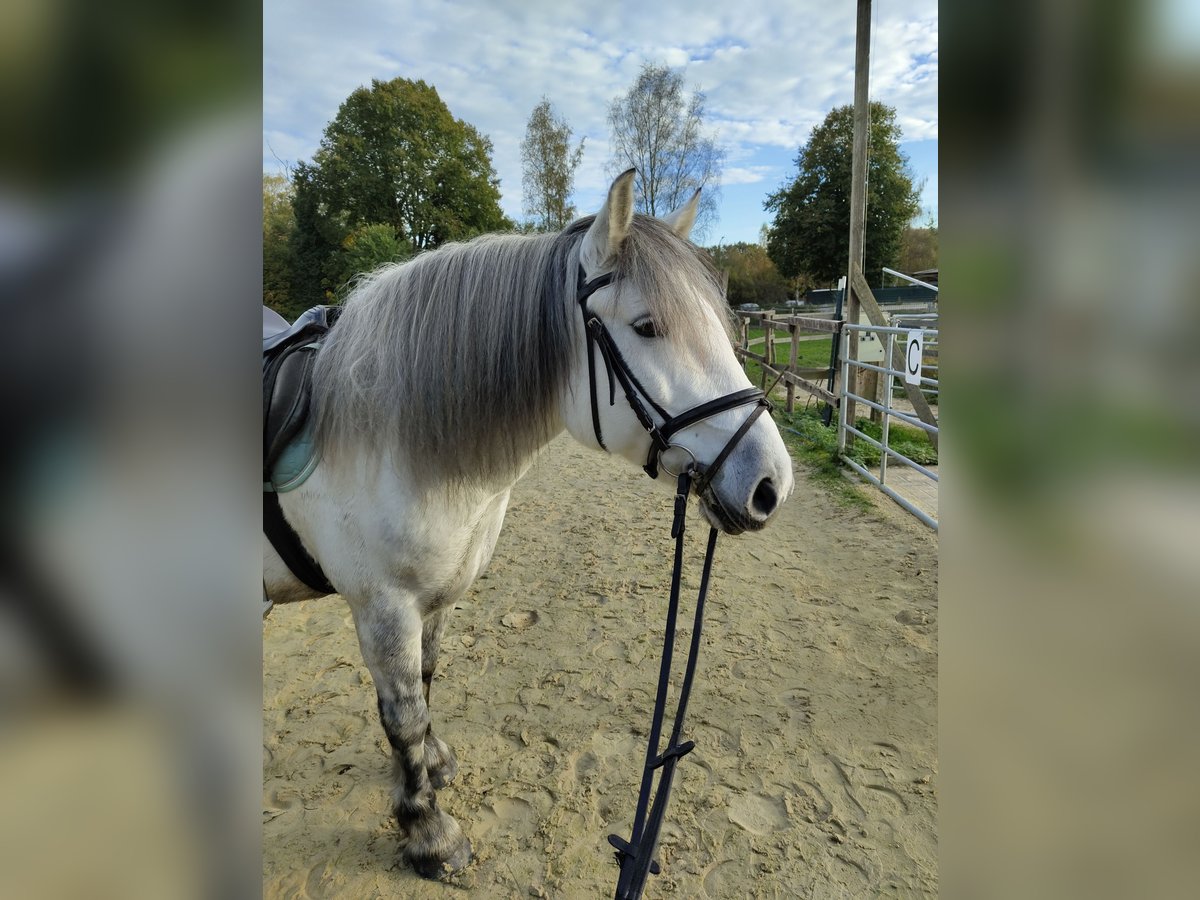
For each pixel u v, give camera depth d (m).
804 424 7.18
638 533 4.50
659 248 1.43
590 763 2.25
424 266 1.57
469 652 2.97
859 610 3.25
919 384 4.29
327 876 1.82
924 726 2.40
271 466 1.50
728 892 1.77
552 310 1.50
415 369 1.48
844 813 2.02
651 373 1.41
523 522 4.79
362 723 2.49
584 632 3.14
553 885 1.79
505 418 1.54
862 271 5.53
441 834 1.83
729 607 3.34
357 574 1.56
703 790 2.12
